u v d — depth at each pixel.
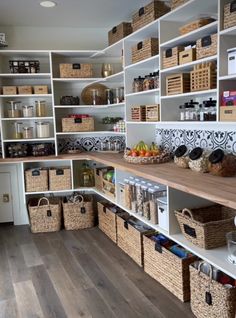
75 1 3.13
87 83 4.24
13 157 3.89
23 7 3.27
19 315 2.26
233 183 2.07
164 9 2.90
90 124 4.04
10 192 4.11
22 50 3.79
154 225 2.61
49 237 3.71
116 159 3.35
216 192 1.84
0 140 3.98
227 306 1.86
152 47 3.00
